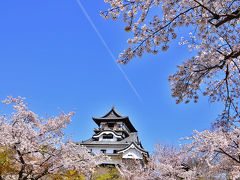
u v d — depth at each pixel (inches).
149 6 185.3
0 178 289.7
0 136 273.6
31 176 317.1
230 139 304.7
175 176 555.8
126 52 194.4
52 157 309.6
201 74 207.3
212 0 162.9
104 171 837.2
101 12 187.2
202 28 187.5
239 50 180.1
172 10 187.8
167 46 193.0
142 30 192.1
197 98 222.2
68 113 345.1
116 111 1764.3
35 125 341.7
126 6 186.4
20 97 336.5
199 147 316.2
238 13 154.1
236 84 271.4
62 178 333.4
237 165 339.3
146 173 632.4
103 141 1440.7
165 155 641.0
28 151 288.0
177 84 219.1
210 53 187.6
